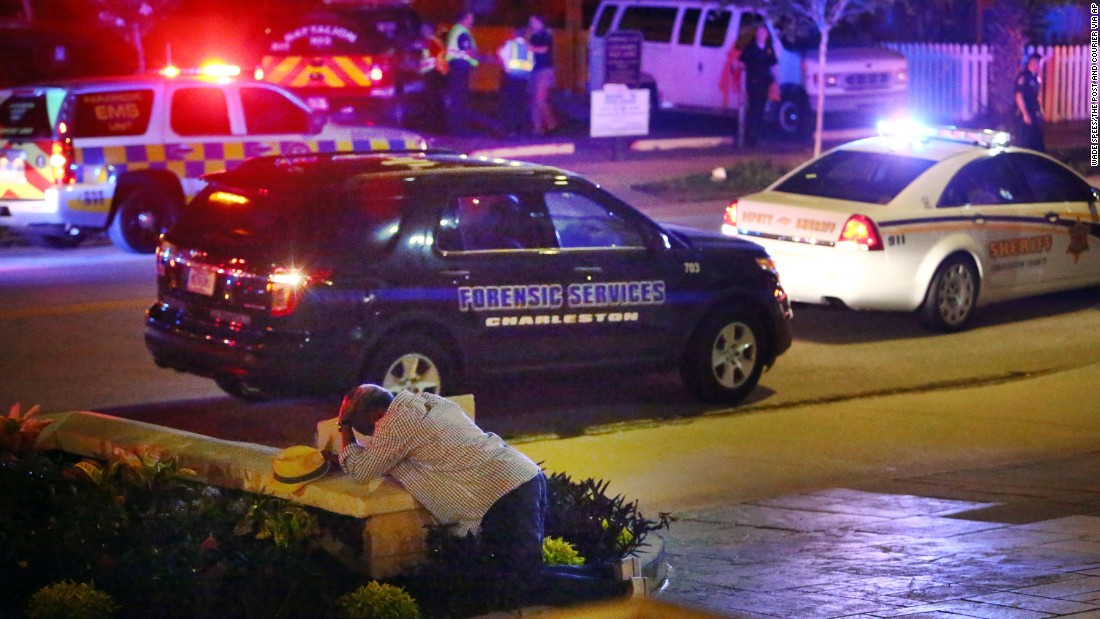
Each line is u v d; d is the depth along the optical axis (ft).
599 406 139.23
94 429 91.45
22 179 207.72
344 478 76.64
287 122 220.23
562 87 352.08
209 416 130.82
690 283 135.33
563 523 82.43
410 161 129.80
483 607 72.23
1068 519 99.40
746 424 132.87
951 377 152.46
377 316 118.93
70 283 192.65
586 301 129.49
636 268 132.26
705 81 340.59
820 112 290.15
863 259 162.61
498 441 77.05
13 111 209.97
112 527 74.74
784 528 98.43
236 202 122.62
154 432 89.71
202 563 72.95
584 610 71.92
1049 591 81.05
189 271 122.42
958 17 435.94
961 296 172.96
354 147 221.87
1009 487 110.11
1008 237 175.73
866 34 375.86
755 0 310.45
